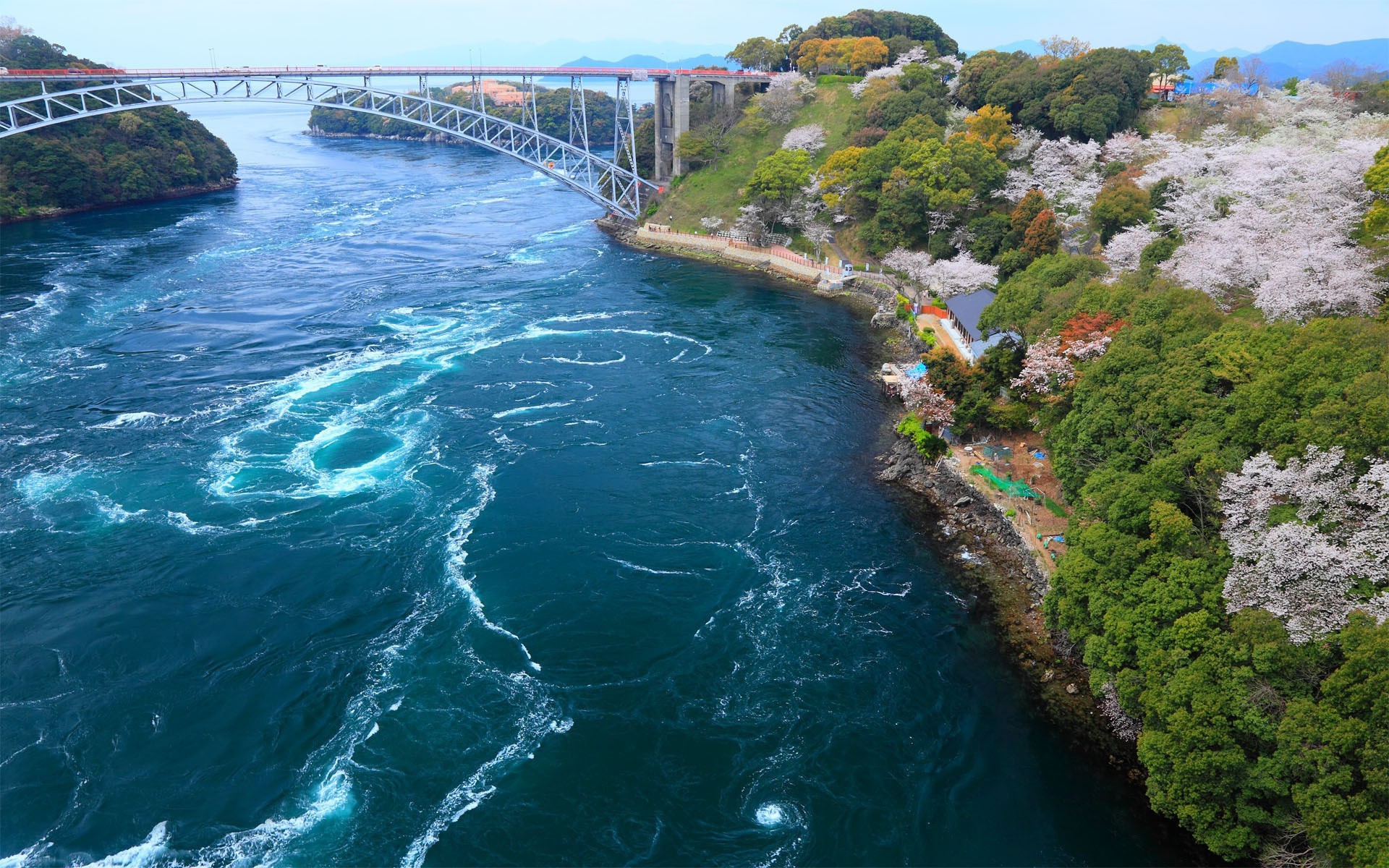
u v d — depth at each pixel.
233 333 93.00
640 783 40.38
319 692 44.91
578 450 69.06
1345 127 90.69
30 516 58.47
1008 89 127.19
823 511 61.56
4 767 40.19
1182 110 125.00
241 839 37.28
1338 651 33.31
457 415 74.38
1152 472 43.19
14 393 76.56
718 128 150.88
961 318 89.12
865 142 129.62
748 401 78.69
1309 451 38.19
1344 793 30.42
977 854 37.34
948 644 49.25
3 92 157.62
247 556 55.28
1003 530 58.03
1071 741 42.91
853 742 42.81
